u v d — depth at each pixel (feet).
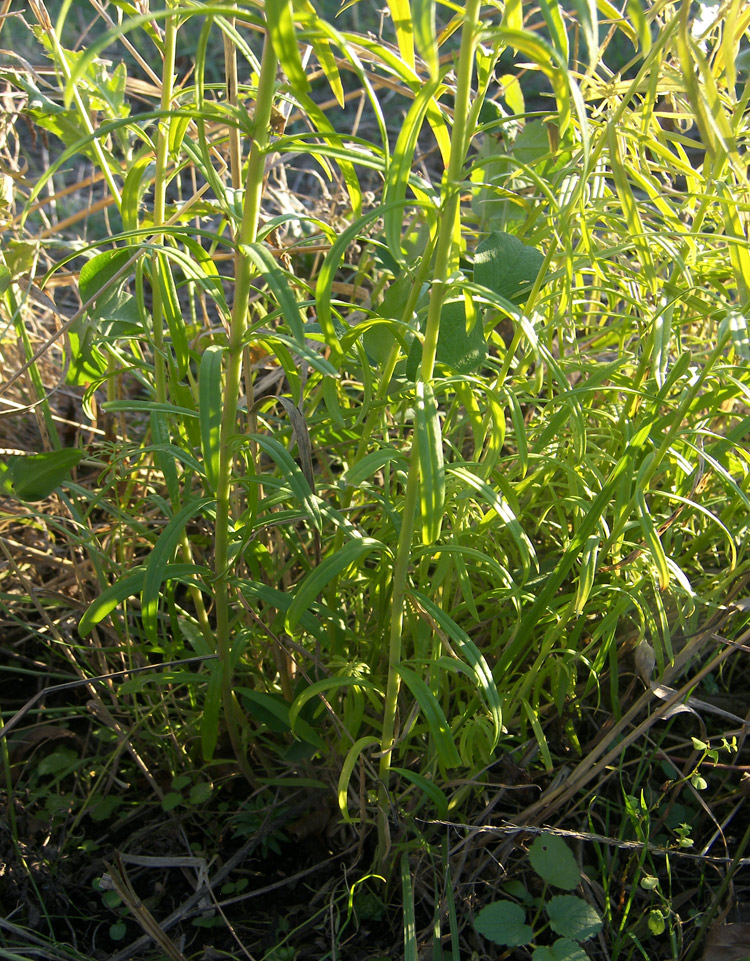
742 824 5.20
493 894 4.65
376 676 4.87
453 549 3.84
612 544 4.62
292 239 6.93
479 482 3.63
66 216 10.07
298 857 5.08
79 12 12.64
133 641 5.79
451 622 3.78
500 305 3.28
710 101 3.42
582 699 5.08
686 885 4.95
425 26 2.40
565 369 5.12
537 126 5.42
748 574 4.74
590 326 6.37
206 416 3.50
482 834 4.69
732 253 4.05
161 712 5.47
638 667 4.80
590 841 4.91
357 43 3.29
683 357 4.43
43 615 5.11
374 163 3.28
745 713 5.64
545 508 5.66
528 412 6.74
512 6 3.37
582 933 4.12
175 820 5.05
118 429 6.98
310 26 3.23
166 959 4.42
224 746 5.35
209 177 3.77
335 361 4.41
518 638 4.38
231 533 4.42
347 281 8.10
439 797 4.11
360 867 4.91
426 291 4.64
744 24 3.87
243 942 4.63
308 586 3.63
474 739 4.66
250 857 5.05
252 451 4.99
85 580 5.87
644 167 4.84
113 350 4.66
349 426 5.11
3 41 11.91
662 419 4.43
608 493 4.12
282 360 4.24
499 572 3.85
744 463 4.83
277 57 3.05
